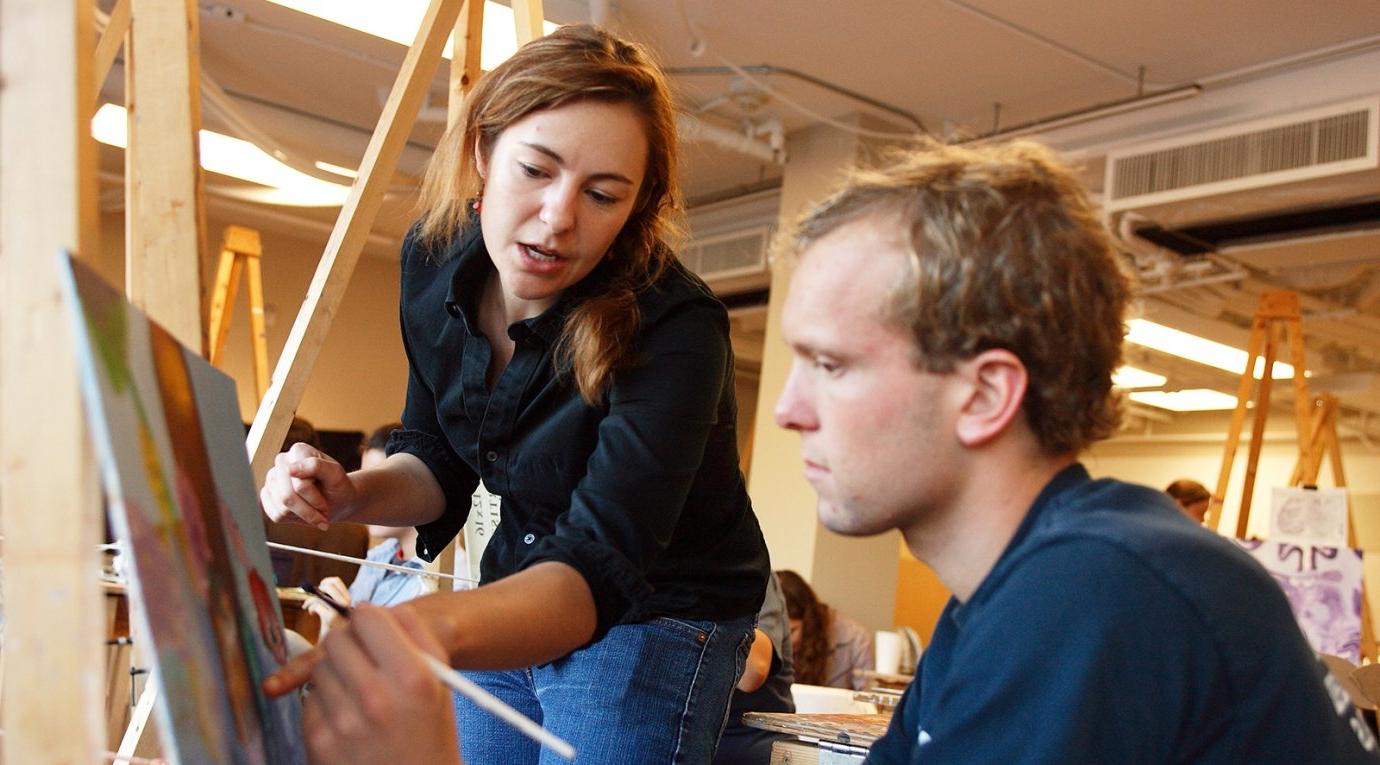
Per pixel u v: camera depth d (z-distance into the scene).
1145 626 0.74
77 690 0.56
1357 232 5.72
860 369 0.83
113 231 7.72
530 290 1.33
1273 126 5.15
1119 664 0.74
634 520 1.22
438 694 0.74
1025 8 4.98
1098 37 5.18
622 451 1.25
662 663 1.44
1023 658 0.75
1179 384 9.62
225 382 0.90
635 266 1.38
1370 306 7.25
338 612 0.81
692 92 6.07
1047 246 0.82
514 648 1.00
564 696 1.46
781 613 2.77
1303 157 5.05
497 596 1.01
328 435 8.00
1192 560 0.77
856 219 0.84
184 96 0.97
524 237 1.29
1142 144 5.56
